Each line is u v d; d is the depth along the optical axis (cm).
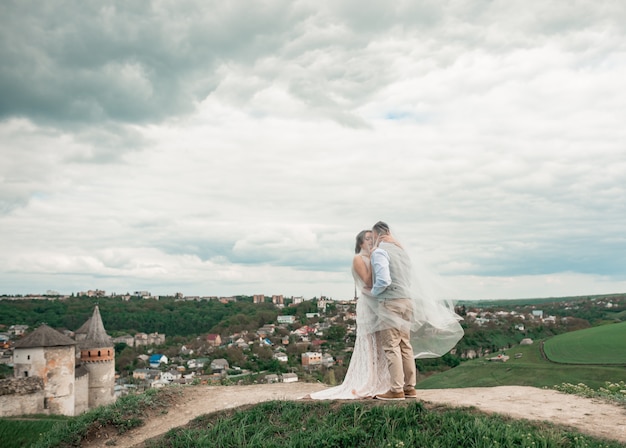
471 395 880
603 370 5562
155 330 14088
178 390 1120
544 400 822
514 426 655
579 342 7206
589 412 736
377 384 807
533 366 6050
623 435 625
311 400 830
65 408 4238
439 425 678
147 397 1054
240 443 723
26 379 3922
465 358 7138
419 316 804
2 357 8269
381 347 816
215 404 1022
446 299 837
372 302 798
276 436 734
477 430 638
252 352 10319
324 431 703
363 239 832
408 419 699
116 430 948
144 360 10844
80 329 6494
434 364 6894
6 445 2406
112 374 5419
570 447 596
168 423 955
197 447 734
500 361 6619
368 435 681
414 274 810
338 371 6644
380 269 764
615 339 7044
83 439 934
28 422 2631
